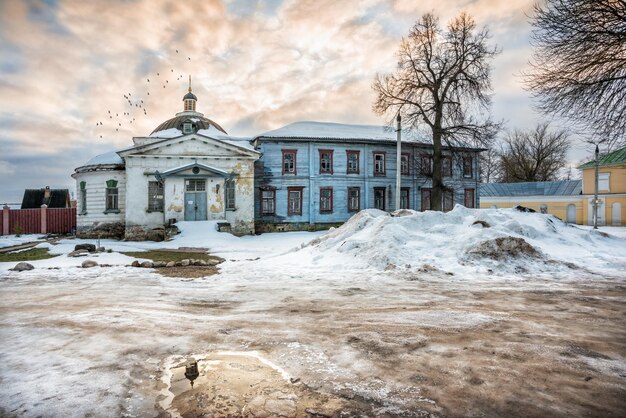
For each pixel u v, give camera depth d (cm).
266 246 1820
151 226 2328
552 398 322
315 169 2862
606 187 3569
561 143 4925
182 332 508
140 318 577
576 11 1165
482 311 604
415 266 998
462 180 3353
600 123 1222
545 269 981
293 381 359
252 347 450
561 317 568
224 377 369
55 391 339
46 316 588
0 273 1012
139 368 390
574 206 3828
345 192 2923
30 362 405
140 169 2330
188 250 1678
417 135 3291
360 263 1059
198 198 2328
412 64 2798
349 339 472
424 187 3181
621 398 323
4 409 306
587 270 980
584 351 429
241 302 684
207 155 2406
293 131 3050
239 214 2455
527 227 1255
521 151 5247
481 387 343
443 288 791
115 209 2478
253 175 2500
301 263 1156
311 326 530
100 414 301
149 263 1131
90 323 549
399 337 477
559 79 1269
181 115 3244
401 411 303
